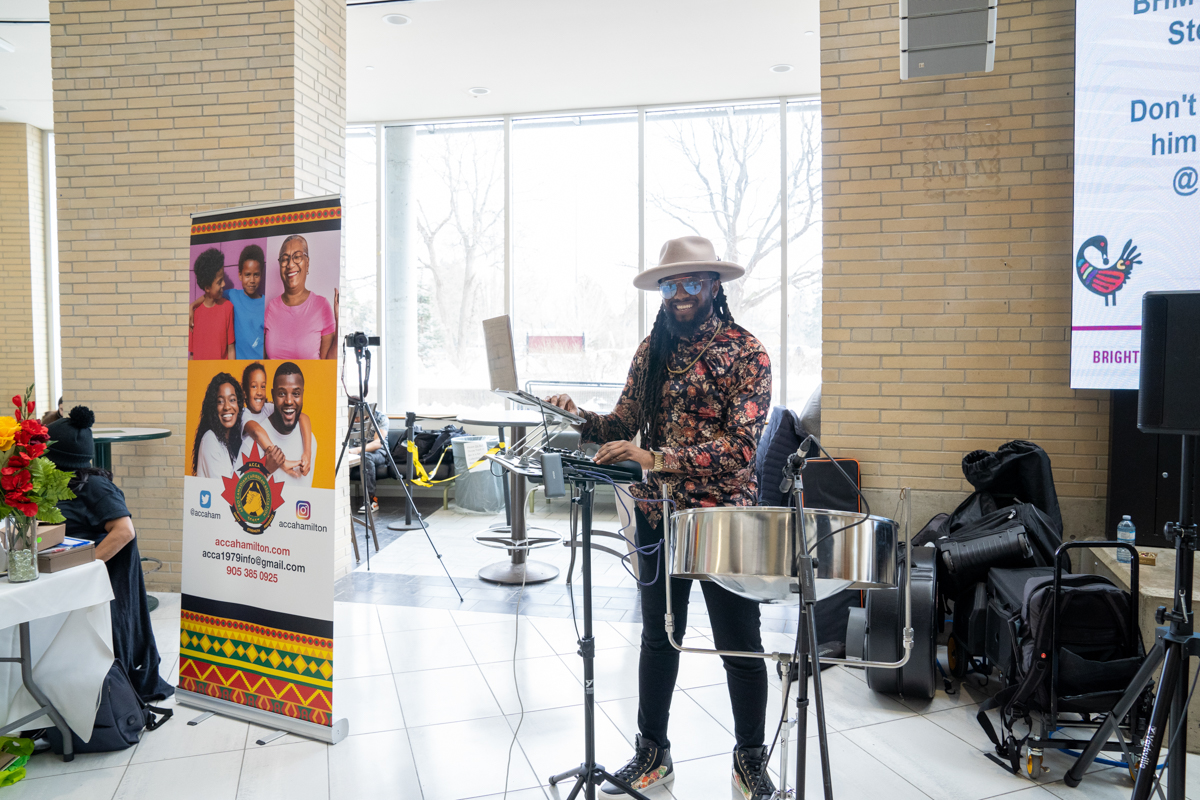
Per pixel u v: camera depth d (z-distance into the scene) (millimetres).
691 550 1748
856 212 4008
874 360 4008
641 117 7191
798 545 1611
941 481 3941
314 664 2824
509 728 2887
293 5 4383
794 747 2711
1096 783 2490
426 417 7246
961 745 2746
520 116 7441
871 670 3094
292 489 2863
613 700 3113
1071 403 3775
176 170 4559
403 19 5367
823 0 4004
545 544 5000
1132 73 3424
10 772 2533
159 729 2922
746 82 6602
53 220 8320
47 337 8281
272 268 2922
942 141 3887
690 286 2309
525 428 5090
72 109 4645
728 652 1800
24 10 5250
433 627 3967
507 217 7453
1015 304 3826
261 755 2719
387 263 7656
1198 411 1871
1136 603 2508
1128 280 3471
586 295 7422
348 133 7734
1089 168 3504
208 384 3061
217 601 3049
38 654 2715
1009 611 2834
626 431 2592
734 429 2238
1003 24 3787
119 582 3014
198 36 4496
